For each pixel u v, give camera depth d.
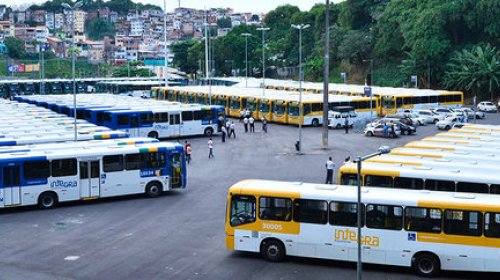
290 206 27.31
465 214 25.23
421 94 92.06
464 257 25.28
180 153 41.72
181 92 101.81
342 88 100.88
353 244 26.52
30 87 132.50
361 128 75.19
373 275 25.95
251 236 27.86
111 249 29.19
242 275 25.66
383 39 127.50
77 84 141.12
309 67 150.50
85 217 35.53
